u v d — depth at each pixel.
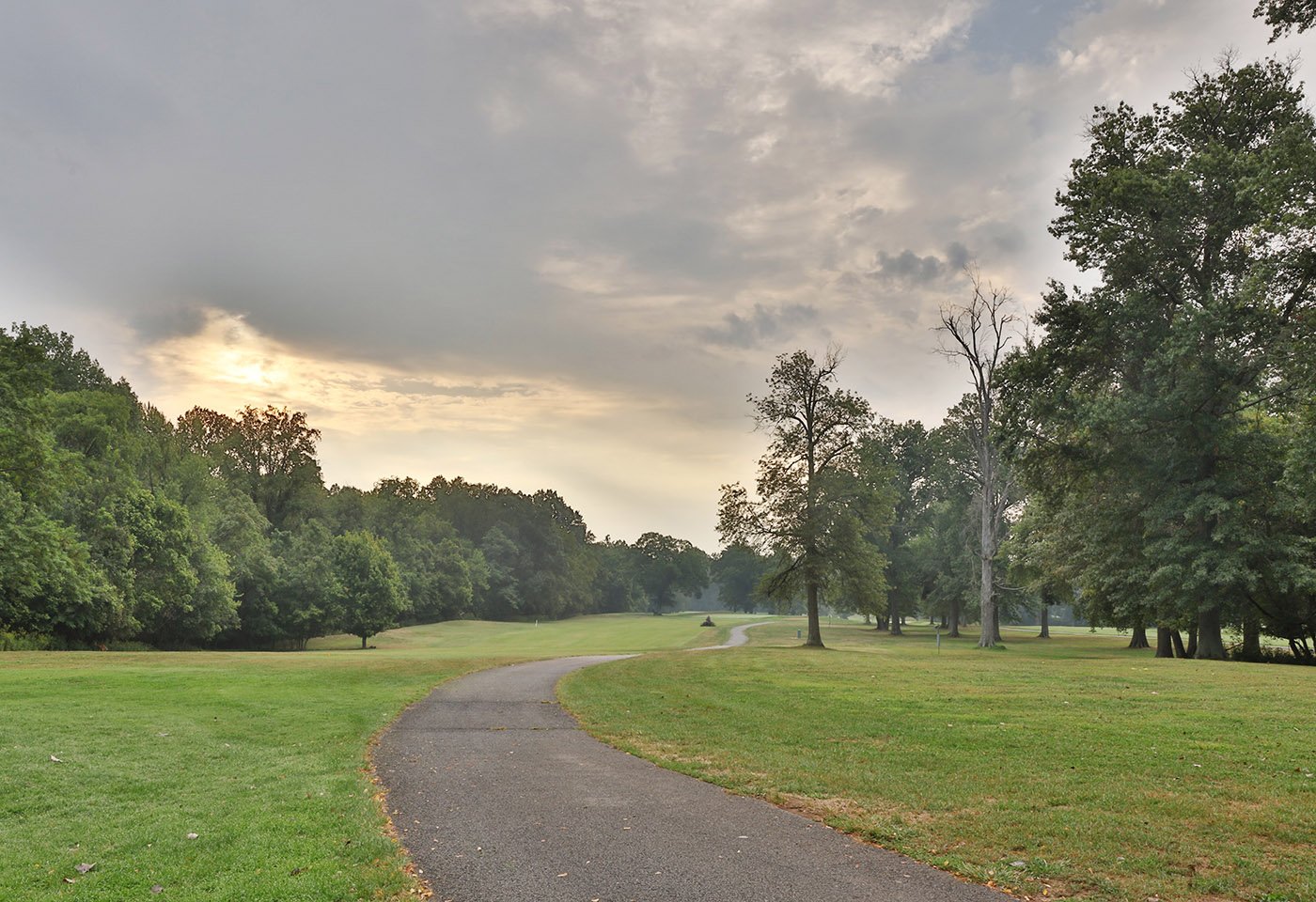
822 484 47.25
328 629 73.25
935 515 76.81
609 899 6.73
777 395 49.47
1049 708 17.59
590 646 61.50
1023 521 47.56
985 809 9.48
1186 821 8.88
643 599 171.38
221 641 68.12
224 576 63.25
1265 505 32.50
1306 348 26.92
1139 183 31.88
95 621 47.62
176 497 61.81
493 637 79.56
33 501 38.75
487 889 7.02
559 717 18.52
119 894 6.84
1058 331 35.50
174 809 9.94
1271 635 38.28
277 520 80.88
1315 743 13.18
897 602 78.25
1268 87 32.59
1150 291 34.53
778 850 8.11
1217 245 32.84
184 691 20.62
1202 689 20.45
